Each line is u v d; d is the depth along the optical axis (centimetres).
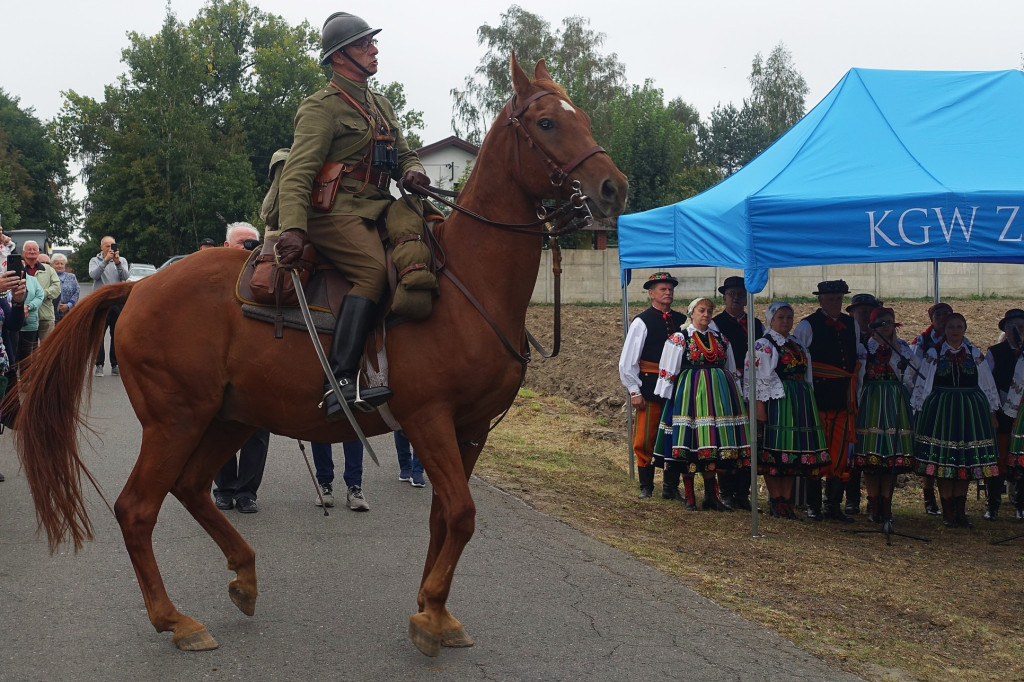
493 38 4672
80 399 479
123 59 5419
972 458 771
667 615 521
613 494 868
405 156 478
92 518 693
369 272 433
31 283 991
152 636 462
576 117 433
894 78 810
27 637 457
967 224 632
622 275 957
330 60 462
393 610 511
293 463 941
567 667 438
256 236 746
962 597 592
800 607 555
